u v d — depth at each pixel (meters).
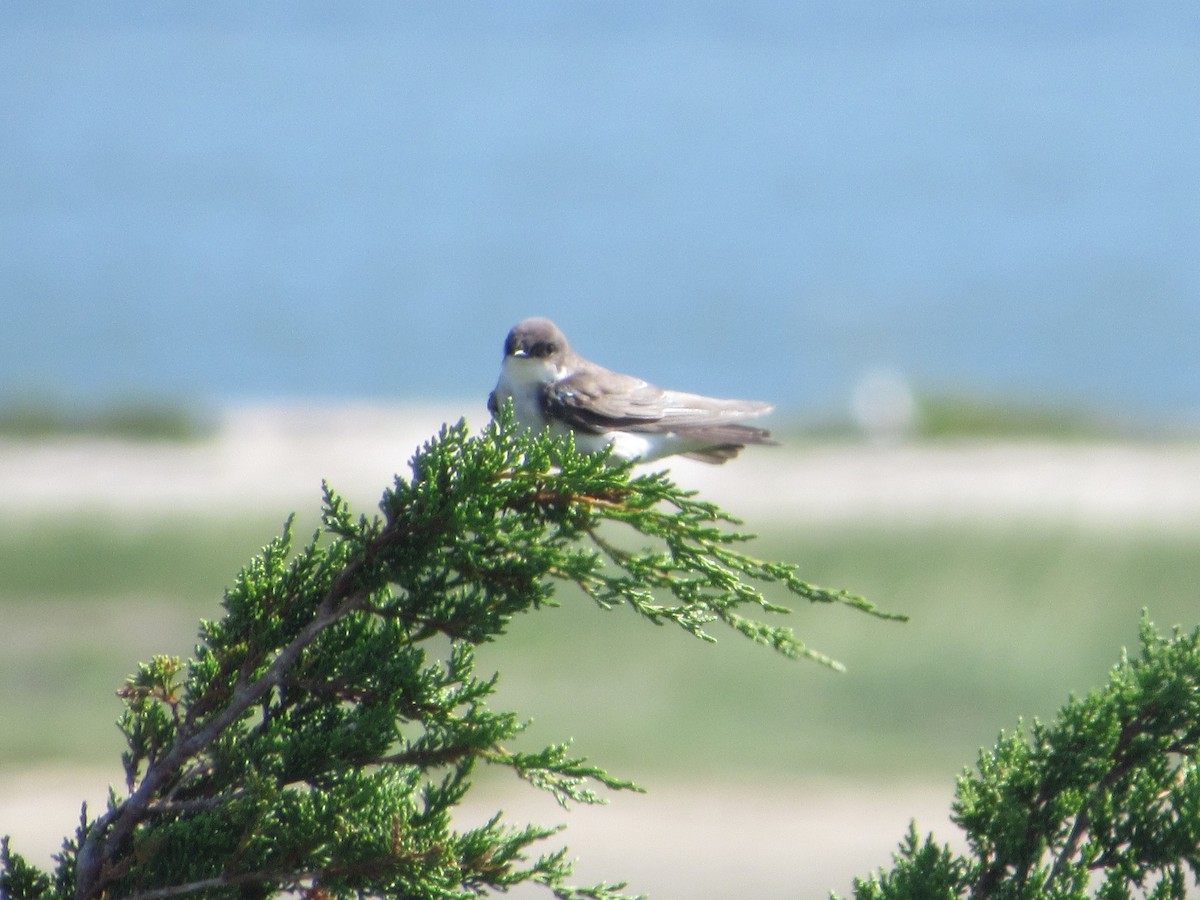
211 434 34.59
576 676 17.25
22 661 18.17
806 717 16.08
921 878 3.67
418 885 3.45
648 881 12.28
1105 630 17.91
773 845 13.16
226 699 3.64
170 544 22.77
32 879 3.62
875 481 29.36
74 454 32.06
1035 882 3.66
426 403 46.94
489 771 15.32
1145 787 3.77
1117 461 32.34
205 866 3.48
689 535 3.62
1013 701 16.34
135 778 3.61
